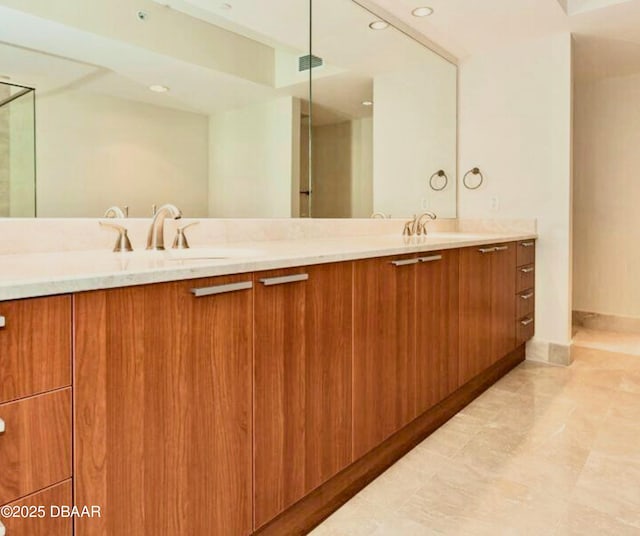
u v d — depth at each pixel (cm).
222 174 197
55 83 146
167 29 178
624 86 394
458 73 345
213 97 194
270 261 125
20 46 139
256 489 125
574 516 152
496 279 266
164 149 176
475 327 245
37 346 83
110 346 93
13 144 137
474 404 247
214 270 110
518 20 277
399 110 295
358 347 161
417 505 159
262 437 126
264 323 126
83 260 120
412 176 308
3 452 79
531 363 319
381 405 174
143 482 99
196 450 109
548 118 309
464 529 146
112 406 93
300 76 234
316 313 143
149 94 172
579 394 260
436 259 206
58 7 147
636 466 183
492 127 333
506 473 179
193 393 108
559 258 311
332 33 249
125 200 164
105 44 159
